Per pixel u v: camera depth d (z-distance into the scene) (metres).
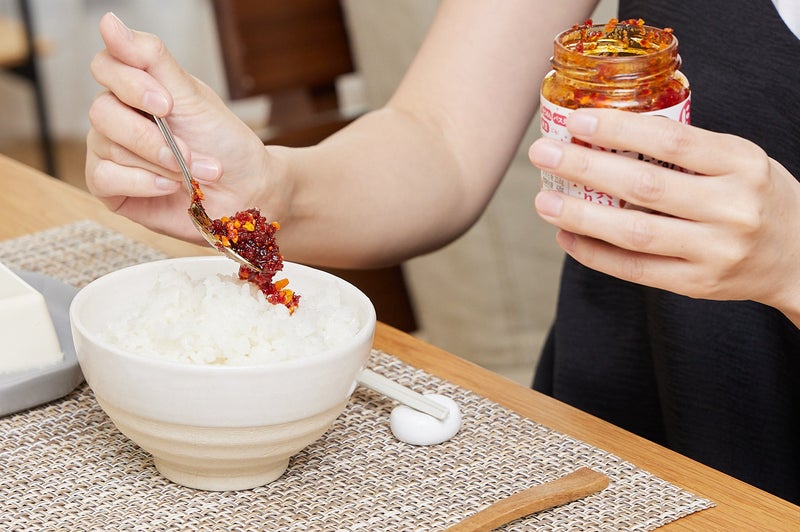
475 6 1.08
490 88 1.08
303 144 1.54
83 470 0.82
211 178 0.88
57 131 3.67
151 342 0.79
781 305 0.85
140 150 0.87
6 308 0.86
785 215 0.81
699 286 0.81
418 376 0.91
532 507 0.79
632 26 0.80
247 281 0.82
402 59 1.77
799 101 0.98
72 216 1.09
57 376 0.87
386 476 0.82
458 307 1.83
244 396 0.77
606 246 0.82
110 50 0.86
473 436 0.85
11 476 0.81
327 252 1.03
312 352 0.80
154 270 0.86
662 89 0.78
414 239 1.06
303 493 0.80
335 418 0.81
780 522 0.79
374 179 1.03
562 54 0.78
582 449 0.84
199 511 0.79
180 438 0.78
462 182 1.07
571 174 0.77
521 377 1.82
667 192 0.77
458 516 0.78
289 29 1.60
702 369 1.03
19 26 3.09
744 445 1.04
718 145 0.77
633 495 0.80
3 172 1.18
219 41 1.59
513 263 1.74
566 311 1.10
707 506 0.80
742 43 1.00
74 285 0.98
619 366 1.09
